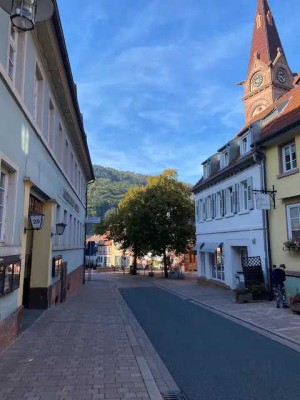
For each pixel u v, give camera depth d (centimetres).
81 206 2841
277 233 1717
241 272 1966
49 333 928
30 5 389
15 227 825
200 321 1251
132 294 2325
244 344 900
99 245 8781
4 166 779
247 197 2017
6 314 767
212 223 2620
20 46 887
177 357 777
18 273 838
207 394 561
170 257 4959
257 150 1814
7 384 549
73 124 1777
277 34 5200
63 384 552
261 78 5038
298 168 1575
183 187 4431
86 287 2878
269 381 623
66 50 1148
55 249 1427
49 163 1276
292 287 1583
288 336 971
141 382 564
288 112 1803
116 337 905
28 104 952
